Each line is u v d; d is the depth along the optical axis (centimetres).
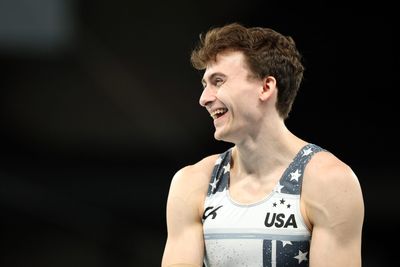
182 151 2856
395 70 2523
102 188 2827
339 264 836
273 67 872
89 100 2731
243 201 869
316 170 856
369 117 2609
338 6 2428
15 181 2769
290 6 2408
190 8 2433
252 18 2417
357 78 2553
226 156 913
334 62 2520
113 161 2861
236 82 863
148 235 2775
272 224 847
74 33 2414
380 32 2467
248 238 850
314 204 847
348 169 862
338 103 2602
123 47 2542
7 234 2722
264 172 874
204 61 884
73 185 2808
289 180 861
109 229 2770
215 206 882
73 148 2847
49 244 2736
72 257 2730
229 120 867
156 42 2530
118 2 2433
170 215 918
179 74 2606
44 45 2453
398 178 2577
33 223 2748
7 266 2688
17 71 2597
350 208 845
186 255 890
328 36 2472
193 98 2680
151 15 2461
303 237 847
